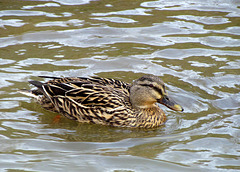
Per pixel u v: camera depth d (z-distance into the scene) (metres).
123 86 13.59
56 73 14.81
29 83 14.24
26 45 16.67
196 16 19.81
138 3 21.36
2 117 12.52
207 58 16.30
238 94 13.88
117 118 12.66
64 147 11.04
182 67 15.62
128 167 10.08
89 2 21.28
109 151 10.84
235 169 9.90
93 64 15.65
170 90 14.04
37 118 12.77
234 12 20.23
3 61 15.41
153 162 10.28
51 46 16.73
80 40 17.36
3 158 10.33
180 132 11.93
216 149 10.84
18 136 11.50
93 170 9.94
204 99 13.59
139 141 11.48
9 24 18.23
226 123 12.18
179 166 10.09
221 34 18.16
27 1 20.98
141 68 15.50
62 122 12.84
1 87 13.93
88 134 11.98
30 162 10.20
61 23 18.61
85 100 12.89
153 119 12.65
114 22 19.00
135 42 17.41
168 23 19.11
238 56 16.44
